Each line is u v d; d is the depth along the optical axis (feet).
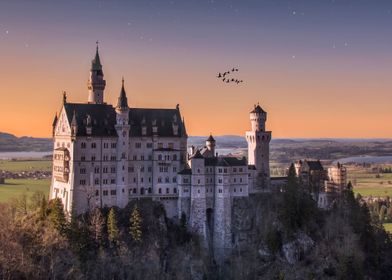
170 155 631.56
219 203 625.82
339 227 622.54
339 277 560.20
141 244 549.13
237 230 629.10
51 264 465.88
